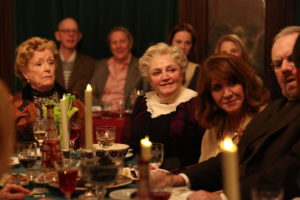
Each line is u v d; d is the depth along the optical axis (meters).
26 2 6.08
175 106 3.07
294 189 1.90
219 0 5.85
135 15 6.07
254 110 2.53
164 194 1.73
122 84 5.61
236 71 2.51
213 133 2.70
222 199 1.98
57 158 2.39
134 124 3.17
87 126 2.15
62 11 6.11
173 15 6.02
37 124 2.72
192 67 5.10
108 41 5.75
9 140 1.32
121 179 2.24
